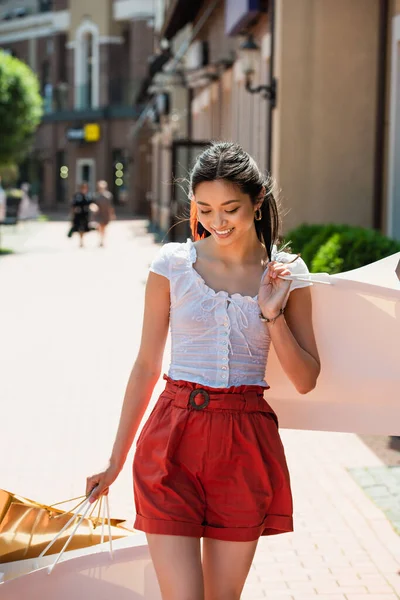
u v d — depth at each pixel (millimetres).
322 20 12305
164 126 33562
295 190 12484
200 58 23016
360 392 3311
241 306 2971
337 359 3281
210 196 2889
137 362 3109
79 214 27516
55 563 3023
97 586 3127
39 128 57969
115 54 55094
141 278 18469
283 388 3328
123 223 42969
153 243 29156
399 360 3256
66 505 5430
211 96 23547
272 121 12875
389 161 12070
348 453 6625
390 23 12016
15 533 3203
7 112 28406
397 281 3268
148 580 3199
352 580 4496
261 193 2992
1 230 36062
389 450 6699
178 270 3018
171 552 2826
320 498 5676
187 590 2781
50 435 7051
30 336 11461
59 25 57312
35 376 9141
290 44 12359
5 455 6523
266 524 2969
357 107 12406
